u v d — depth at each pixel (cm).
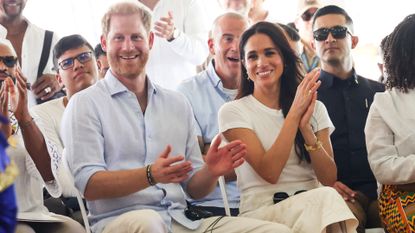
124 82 390
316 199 371
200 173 383
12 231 202
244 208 405
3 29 514
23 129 376
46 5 598
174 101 401
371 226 445
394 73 412
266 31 417
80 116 375
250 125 409
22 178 372
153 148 387
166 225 362
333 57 477
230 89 488
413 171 386
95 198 364
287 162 407
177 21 564
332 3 633
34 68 519
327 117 426
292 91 418
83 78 480
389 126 407
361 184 465
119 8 393
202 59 561
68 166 375
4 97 369
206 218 384
